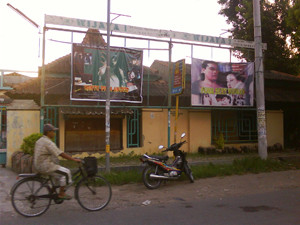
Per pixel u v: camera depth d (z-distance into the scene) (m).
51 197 5.20
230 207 5.73
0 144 10.90
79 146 11.71
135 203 6.13
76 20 9.91
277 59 18.61
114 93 10.80
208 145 14.01
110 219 4.98
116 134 12.38
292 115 17.70
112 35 10.54
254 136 15.48
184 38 11.63
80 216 5.14
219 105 12.74
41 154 5.07
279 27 17.73
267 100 15.07
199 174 8.90
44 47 9.73
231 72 12.99
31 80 12.23
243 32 18.02
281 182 8.23
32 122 10.38
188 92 13.68
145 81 14.06
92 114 10.99
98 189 5.64
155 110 12.95
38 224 4.69
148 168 7.59
